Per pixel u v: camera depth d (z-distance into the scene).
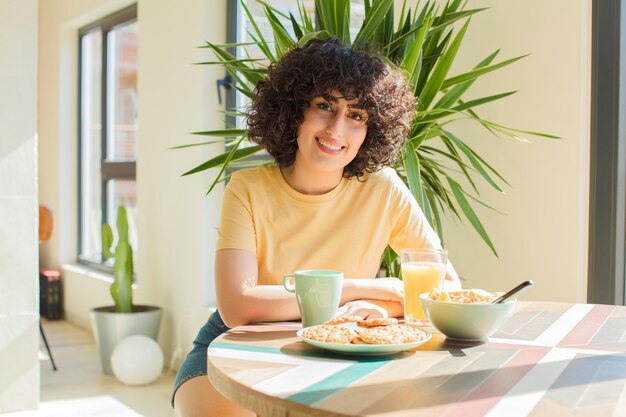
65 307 5.62
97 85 5.47
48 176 5.94
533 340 1.18
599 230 2.16
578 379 0.92
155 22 4.22
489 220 2.48
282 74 1.60
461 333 1.16
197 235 3.79
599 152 2.16
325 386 0.89
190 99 3.85
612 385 0.89
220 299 1.47
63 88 5.70
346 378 0.93
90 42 5.58
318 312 1.26
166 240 4.13
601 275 2.16
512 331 1.26
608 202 2.14
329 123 1.54
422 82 2.32
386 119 1.58
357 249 1.67
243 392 0.89
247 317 1.41
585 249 2.20
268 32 3.49
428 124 2.22
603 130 2.15
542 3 2.29
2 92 3.24
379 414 0.78
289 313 1.39
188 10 3.84
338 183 1.68
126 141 5.01
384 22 2.34
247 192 1.62
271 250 1.63
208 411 1.38
